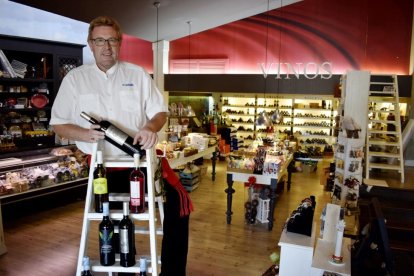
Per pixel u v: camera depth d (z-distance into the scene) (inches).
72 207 253.6
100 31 78.3
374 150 374.6
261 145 309.0
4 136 249.8
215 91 416.8
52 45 265.7
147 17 312.7
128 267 83.1
